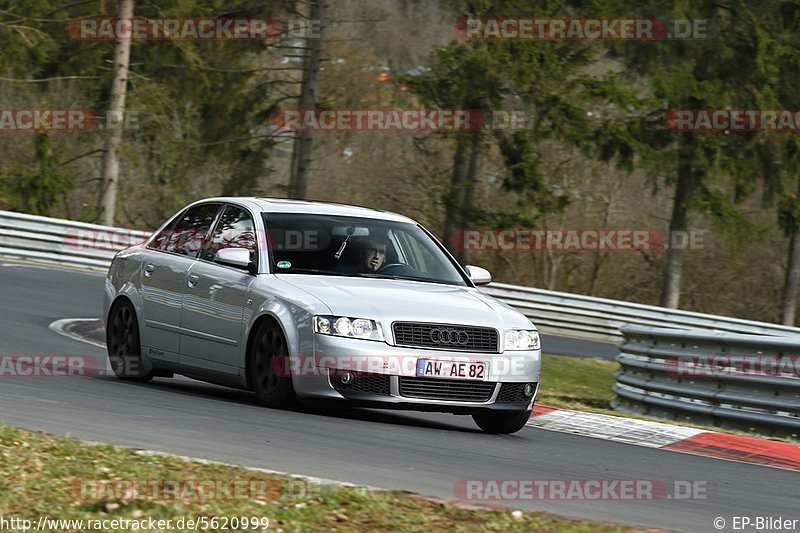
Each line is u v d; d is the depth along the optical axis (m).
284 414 25.22
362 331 24.84
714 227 101.88
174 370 29.38
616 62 104.00
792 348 32.12
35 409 22.83
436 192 111.00
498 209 123.69
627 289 137.38
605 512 17.97
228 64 101.75
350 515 15.54
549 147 123.00
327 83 107.56
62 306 49.28
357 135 116.88
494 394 25.66
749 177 102.00
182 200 110.38
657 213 134.12
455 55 96.69
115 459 17.86
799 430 31.53
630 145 98.69
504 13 97.81
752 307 139.00
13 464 16.81
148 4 97.12
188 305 28.64
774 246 138.00
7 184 93.81
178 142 100.88
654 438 29.67
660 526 17.38
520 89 99.31
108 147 87.56
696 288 139.00
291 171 113.50
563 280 136.50
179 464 17.94
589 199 129.62
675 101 98.38
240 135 101.94
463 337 25.50
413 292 26.69
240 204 29.38
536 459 23.03
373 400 24.69
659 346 37.91
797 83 100.38
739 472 24.34
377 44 102.69
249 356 26.69
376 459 20.62
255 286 26.73
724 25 98.94
